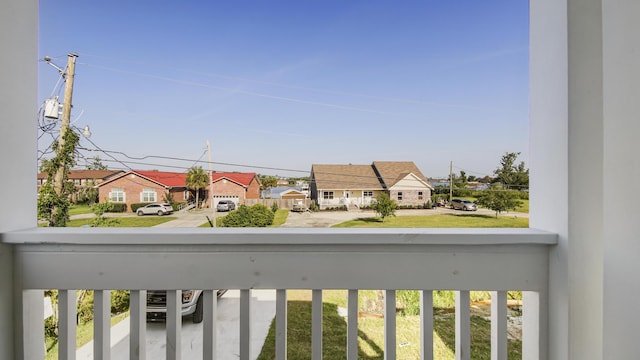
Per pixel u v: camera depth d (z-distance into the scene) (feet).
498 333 2.01
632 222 1.62
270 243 1.94
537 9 2.10
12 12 2.07
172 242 1.94
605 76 1.73
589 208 1.81
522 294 2.13
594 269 1.81
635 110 1.61
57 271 1.97
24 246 1.98
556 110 1.92
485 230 2.03
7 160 2.02
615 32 1.68
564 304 1.86
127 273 1.97
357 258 1.98
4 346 1.96
